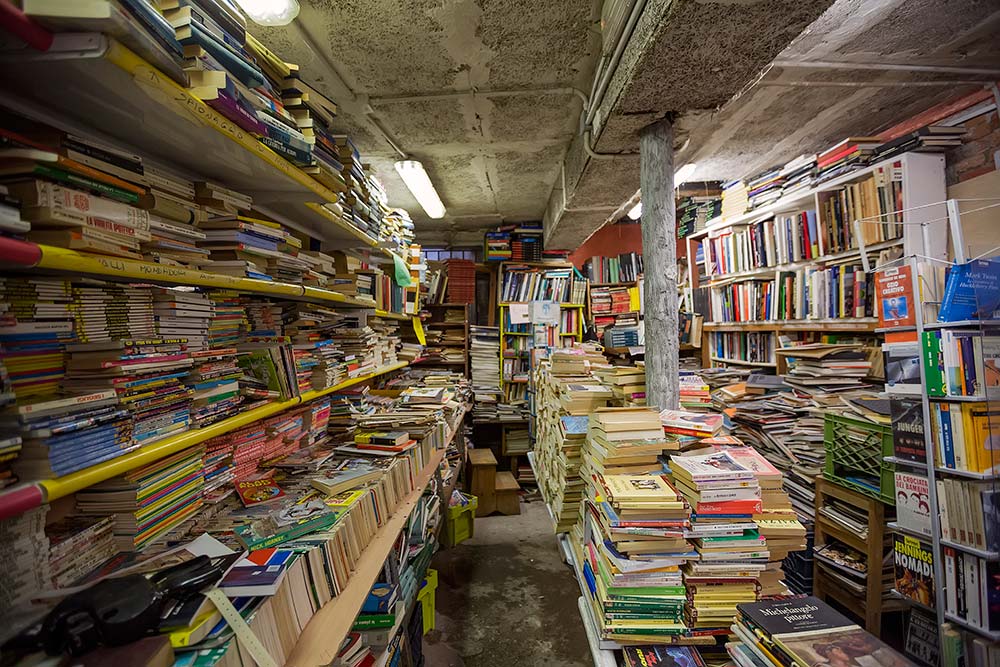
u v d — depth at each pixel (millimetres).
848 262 2828
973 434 1709
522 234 5270
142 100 899
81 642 648
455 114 2629
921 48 2180
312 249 2256
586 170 2645
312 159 1454
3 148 727
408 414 2520
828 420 2549
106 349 905
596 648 1520
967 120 2520
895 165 2541
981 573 1688
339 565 1228
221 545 1030
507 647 2332
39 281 831
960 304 1762
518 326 5355
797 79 2445
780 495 1615
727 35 1398
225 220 1278
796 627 1147
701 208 4641
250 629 812
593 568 1755
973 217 2422
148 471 1028
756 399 3336
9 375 779
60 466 778
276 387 1573
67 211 770
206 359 1226
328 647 978
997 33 2076
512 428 5105
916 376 1901
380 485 1646
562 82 2322
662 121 2047
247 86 1173
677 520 1490
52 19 681
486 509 4195
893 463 2137
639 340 4699
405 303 3719
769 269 3549
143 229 962
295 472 1690
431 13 1802
